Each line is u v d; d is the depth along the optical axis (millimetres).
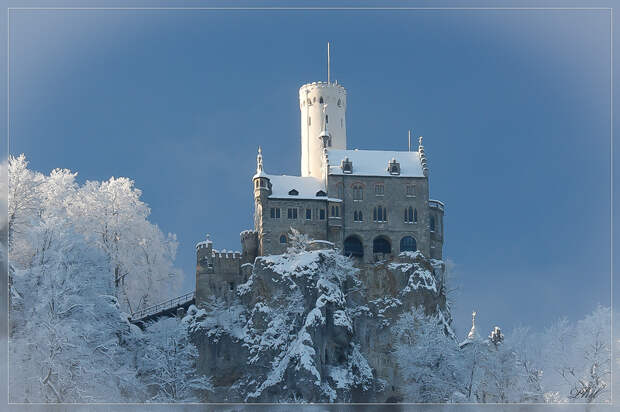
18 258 144000
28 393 113562
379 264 181500
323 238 181625
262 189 181875
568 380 141875
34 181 152875
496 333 171750
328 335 164875
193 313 174125
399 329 172500
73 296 123375
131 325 159750
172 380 147000
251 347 167000
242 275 179875
